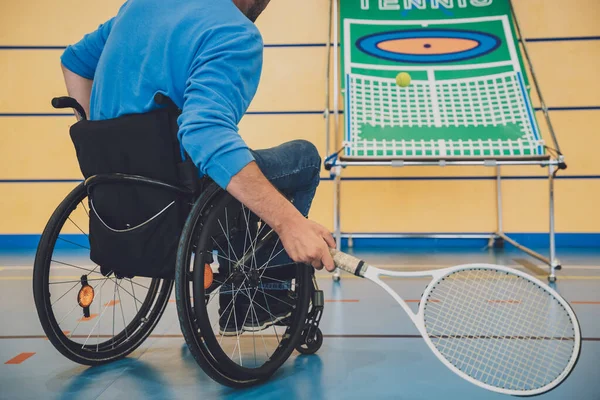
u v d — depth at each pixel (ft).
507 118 10.03
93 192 4.56
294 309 5.10
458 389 4.48
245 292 5.03
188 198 4.39
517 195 12.67
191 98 3.74
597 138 12.57
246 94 4.01
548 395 4.34
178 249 4.19
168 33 4.15
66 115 13.20
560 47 12.59
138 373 4.95
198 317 4.13
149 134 4.19
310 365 5.11
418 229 12.83
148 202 4.33
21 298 8.08
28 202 13.32
